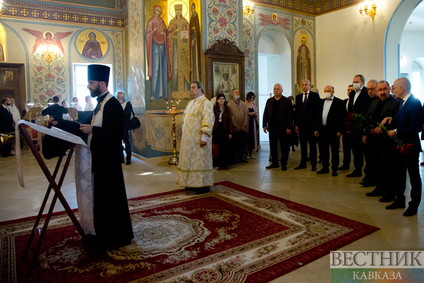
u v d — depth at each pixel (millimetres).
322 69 10992
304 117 6133
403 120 3502
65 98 10852
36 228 2736
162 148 8031
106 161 2830
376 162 4348
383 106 4051
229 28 7840
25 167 7051
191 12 7820
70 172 6457
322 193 4621
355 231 3213
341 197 4410
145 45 7699
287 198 4422
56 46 10625
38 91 10438
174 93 8062
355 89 5488
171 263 2631
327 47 10773
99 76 2904
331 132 5664
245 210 3941
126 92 11867
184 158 4570
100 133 2801
